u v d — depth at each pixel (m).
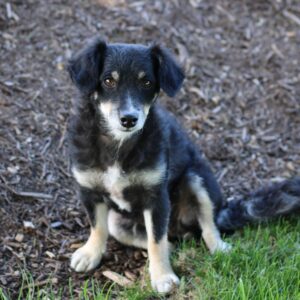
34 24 7.43
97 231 4.98
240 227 5.48
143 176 4.67
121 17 7.84
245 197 5.91
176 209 5.50
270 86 7.48
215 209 5.35
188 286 4.59
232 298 4.19
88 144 4.68
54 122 6.38
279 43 8.14
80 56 4.66
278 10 8.69
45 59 7.06
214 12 8.42
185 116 6.93
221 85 7.39
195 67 7.50
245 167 6.46
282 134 6.92
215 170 6.38
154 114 4.81
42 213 5.45
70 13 7.71
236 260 4.75
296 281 4.46
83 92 4.58
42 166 5.90
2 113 6.28
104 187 4.78
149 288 4.63
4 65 6.86
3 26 7.29
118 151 4.62
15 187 5.57
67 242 5.23
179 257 4.98
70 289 4.47
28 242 5.13
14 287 4.66
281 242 5.00
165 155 4.79
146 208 4.83
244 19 8.44
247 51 7.93
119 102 4.48
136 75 4.58
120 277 4.85
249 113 7.14
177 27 7.96
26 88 6.66
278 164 6.53
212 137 6.75
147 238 5.12
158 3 8.23
